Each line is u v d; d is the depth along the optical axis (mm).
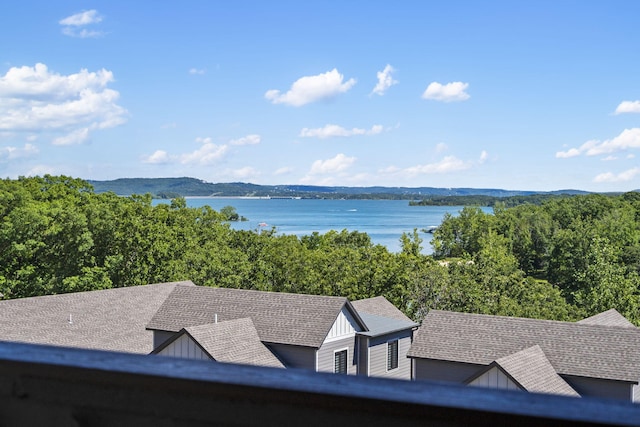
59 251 42938
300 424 1124
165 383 1216
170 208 55625
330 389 1100
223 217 58094
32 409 1318
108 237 44469
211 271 44344
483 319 27594
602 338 25547
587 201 101875
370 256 47031
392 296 43625
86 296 29250
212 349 24406
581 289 59156
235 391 1161
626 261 80375
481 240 93312
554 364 24703
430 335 27188
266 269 47188
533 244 95812
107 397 1248
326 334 26578
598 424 929
